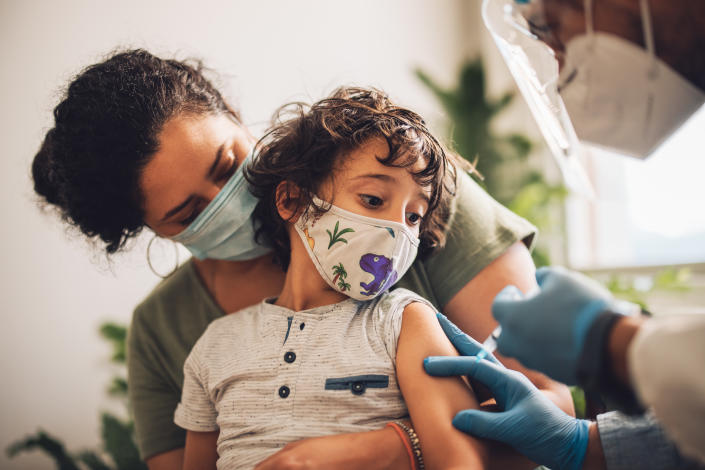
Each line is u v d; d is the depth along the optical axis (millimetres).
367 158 938
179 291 1283
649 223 2312
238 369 995
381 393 896
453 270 1075
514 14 758
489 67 3336
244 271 1231
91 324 2467
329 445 803
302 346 957
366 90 1166
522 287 1032
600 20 688
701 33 643
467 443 790
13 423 2367
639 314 620
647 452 748
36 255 2439
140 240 2379
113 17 2572
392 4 3256
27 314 2420
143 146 981
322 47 3014
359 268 938
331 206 955
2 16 2469
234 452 921
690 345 505
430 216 1035
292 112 1281
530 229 1115
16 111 2453
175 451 1237
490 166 2816
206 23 2729
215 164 1026
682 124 723
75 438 2410
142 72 1038
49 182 1170
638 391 548
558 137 792
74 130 1016
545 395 908
